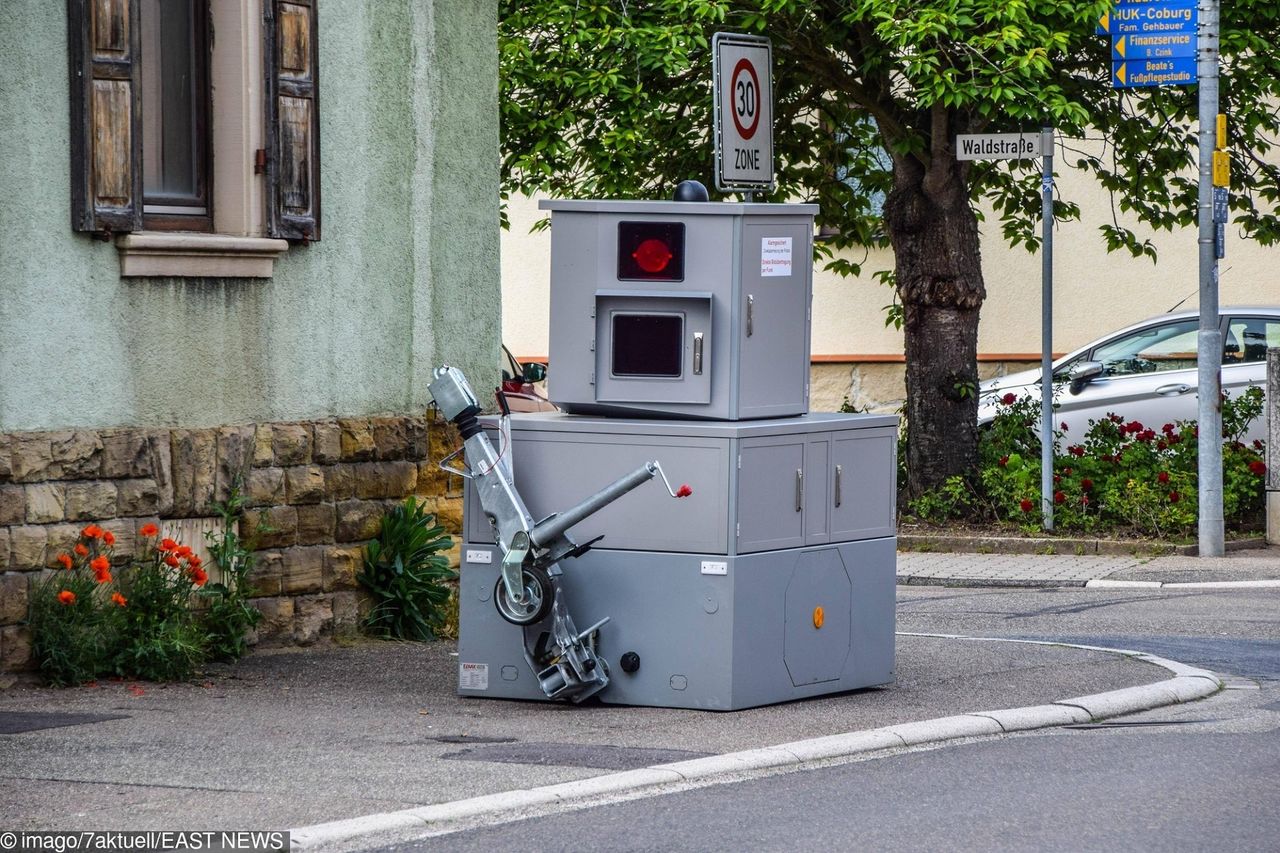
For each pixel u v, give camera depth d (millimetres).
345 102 18031
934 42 25062
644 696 14508
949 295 28297
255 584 17172
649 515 14422
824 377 40719
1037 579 23609
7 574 14859
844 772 12383
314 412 17766
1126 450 28094
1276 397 26266
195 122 16891
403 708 14523
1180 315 31781
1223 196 25344
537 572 14188
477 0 19641
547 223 29469
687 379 14469
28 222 14945
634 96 26672
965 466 28484
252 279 17031
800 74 29234
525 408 29891
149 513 16016
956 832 10781
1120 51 25891
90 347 15492
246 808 10992
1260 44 26266
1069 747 13289
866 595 15336
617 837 10594
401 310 18766
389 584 18359
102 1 15398
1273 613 20609
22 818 10727
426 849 10305
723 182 18375
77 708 14164
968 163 29188
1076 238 40031
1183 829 10891
